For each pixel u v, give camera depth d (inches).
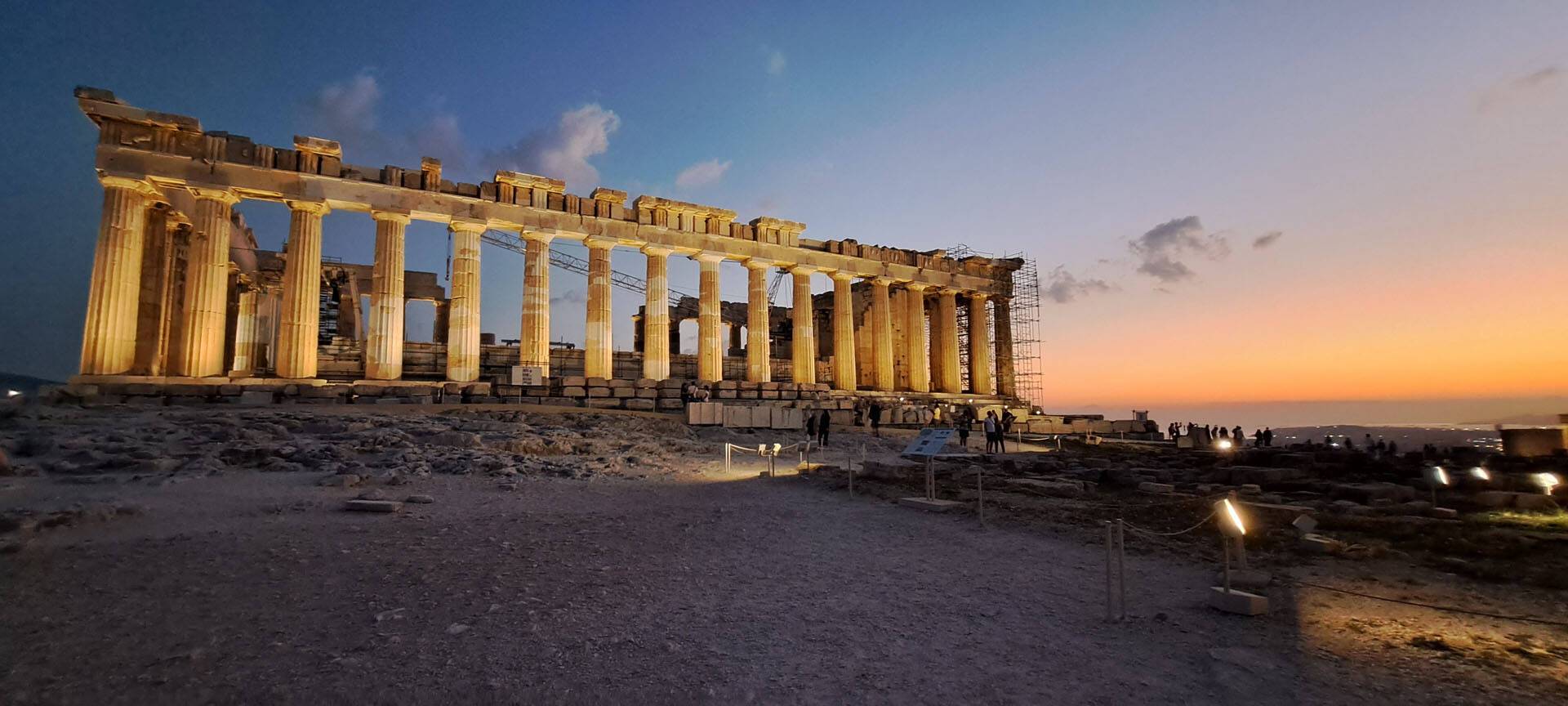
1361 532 461.7
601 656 236.5
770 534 461.4
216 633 245.0
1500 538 417.4
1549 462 906.1
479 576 329.4
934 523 510.6
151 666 214.7
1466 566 362.6
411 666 222.4
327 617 266.5
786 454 1074.7
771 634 264.7
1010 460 931.3
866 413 1685.5
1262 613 293.0
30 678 201.9
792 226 1822.1
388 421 954.7
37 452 624.4
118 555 336.5
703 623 275.1
